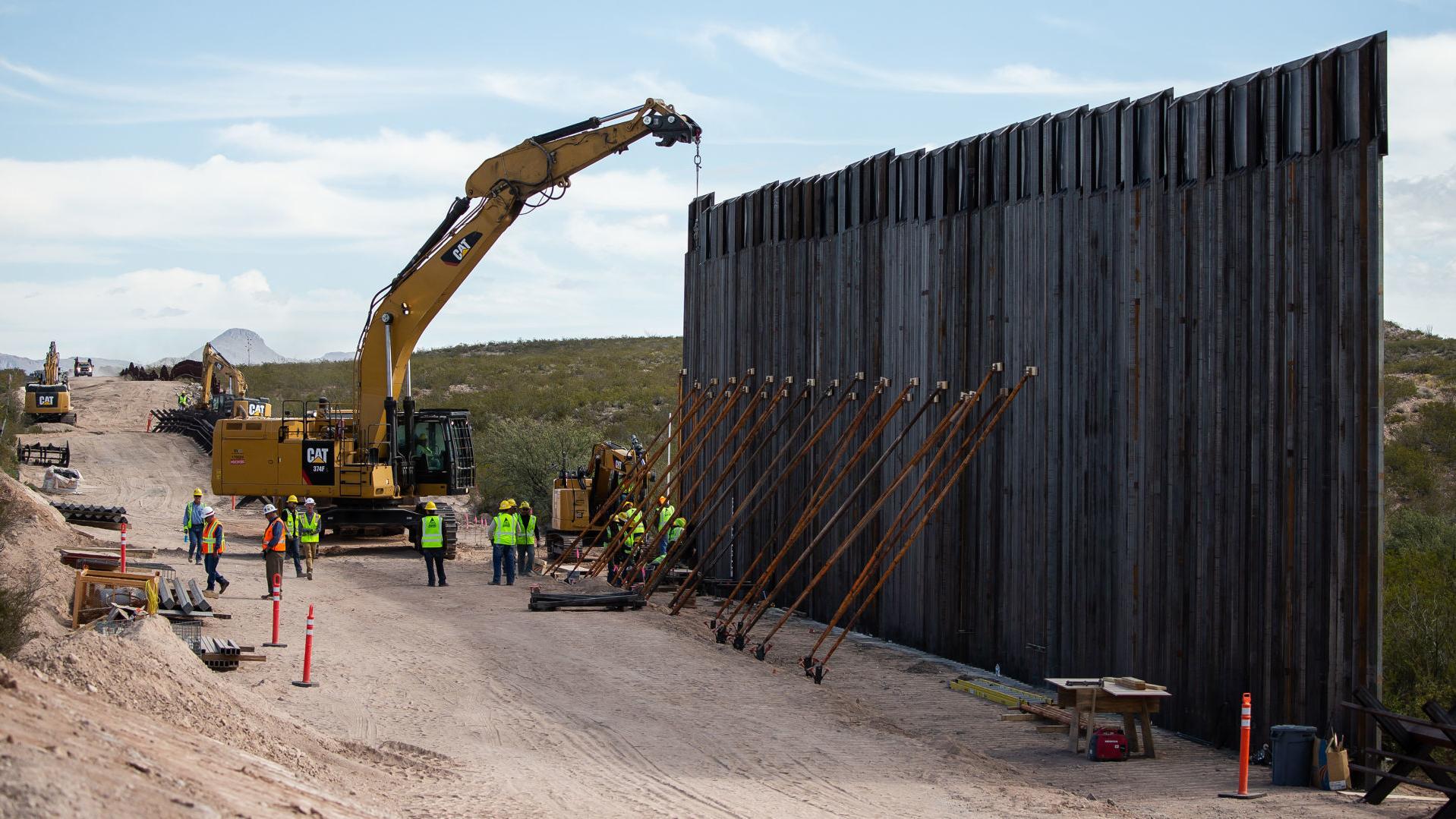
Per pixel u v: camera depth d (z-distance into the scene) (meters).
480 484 51.44
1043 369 19.33
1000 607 20.17
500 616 23.11
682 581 28.59
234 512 45.91
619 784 11.70
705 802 11.15
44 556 22.25
